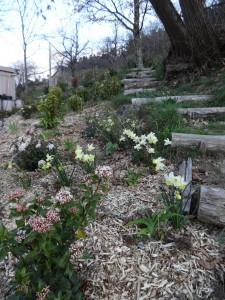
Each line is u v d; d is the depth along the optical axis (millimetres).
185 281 1645
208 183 2654
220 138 3213
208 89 5922
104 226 2088
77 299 1496
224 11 7703
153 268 1727
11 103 12758
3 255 1294
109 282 1677
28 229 1396
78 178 2924
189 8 6805
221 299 1553
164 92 6359
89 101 8078
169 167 2980
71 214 1450
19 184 3080
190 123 4250
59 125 5379
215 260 1753
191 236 1924
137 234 1931
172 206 1963
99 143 4137
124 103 6094
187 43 7305
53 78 24094
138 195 2465
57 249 1401
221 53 7008
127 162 3215
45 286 1354
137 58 14531
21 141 4336
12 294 1602
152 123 3895
